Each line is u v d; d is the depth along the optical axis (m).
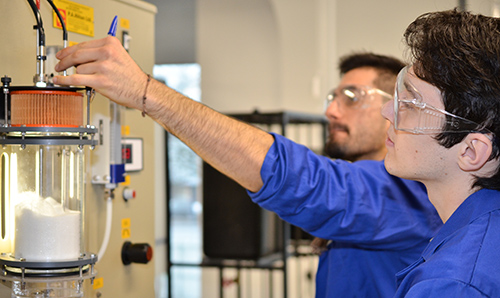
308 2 4.39
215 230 2.70
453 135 0.88
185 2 4.38
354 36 4.38
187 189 5.12
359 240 1.29
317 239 1.63
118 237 1.50
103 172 1.39
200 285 4.63
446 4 2.35
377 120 1.67
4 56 1.13
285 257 2.61
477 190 0.91
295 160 1.20
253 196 1.21
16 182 1.00
